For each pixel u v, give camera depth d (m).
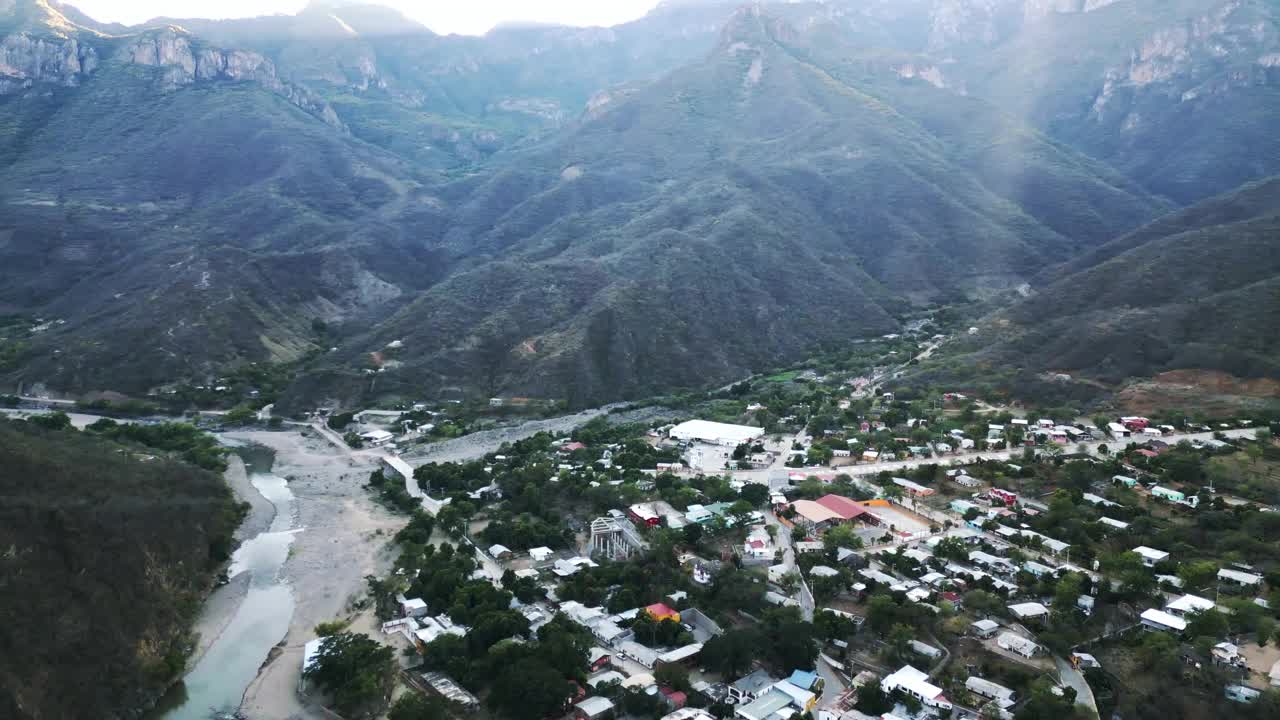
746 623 116.75
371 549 153.88
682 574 130.12
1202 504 143.88
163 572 126.75
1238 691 92.94
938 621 111.88
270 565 146.88
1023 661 103.81
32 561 109.31
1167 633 106.94
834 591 121.75
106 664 104.00
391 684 104.62
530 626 116.19
